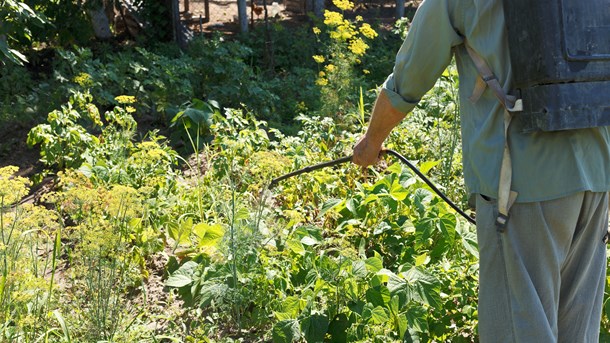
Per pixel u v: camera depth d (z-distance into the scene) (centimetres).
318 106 891
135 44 1253
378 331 366
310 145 620
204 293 386
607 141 276
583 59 257
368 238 450
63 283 434
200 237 434
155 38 1275
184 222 463
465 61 282
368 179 577
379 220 456
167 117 844
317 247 444
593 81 259
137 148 626
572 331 296
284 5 1653
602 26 261
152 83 866
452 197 537
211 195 516
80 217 436
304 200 520
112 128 638
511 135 270
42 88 860
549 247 273
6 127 803
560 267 280
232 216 401
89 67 870
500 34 269
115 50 1223
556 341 278
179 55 1191
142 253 450
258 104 912
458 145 585
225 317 405
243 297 387
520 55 261
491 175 273
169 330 396
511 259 273
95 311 361
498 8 269
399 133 614
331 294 378
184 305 416
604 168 276
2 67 915
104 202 396
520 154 268
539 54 256
